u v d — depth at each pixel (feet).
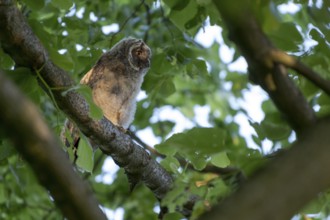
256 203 16.21
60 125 33.09
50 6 46.75
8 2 25.88
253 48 20.35
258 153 29.71
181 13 40.70
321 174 16.65
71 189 18.39
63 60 27.76
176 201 27.35
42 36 32.89
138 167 35.22
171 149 33.60
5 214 57.31
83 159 31.86
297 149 16.99
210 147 26.09
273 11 21.70
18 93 16.61
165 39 55.21
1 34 26.81
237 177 27.76
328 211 42.86
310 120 20.35
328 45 33.04
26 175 56.13
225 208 16.26
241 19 19.98
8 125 16.76
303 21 47.78
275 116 31.14
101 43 45.88
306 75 20.57
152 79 48.44
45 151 17.52
